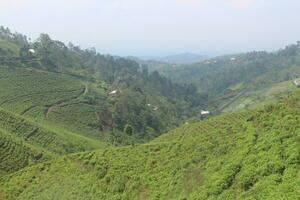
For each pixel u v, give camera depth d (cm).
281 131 3822
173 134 8819
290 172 3120
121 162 5478
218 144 4500
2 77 15862
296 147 3375
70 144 11600
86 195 5234
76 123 14350
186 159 4644
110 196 4978
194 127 8406
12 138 9456
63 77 18125
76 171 5838
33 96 15112
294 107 4291
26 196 5822
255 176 3381
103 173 5450
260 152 3625
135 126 16175
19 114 13250
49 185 5825
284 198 2825
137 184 4866
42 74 17338
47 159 9025
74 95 16388
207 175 3975
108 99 17388
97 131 14425
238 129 4572
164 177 4684
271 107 4547
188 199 3853
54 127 13062
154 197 4409
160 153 5272
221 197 3466
